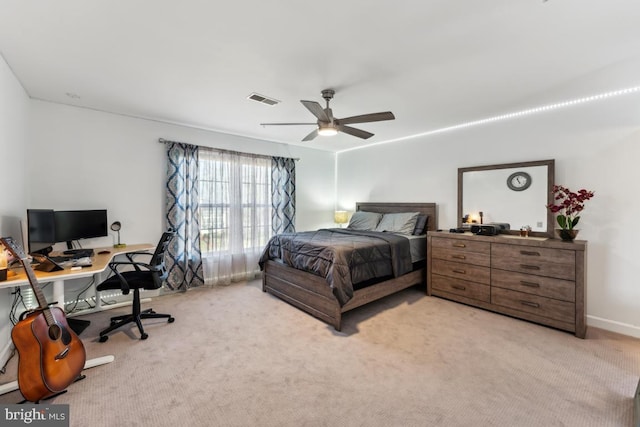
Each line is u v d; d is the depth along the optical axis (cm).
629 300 278
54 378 172
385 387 195
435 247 381
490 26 178
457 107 327
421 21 173
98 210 326
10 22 174
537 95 292
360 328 287
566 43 197
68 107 321
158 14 167
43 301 184
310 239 353
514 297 310
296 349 246
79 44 200
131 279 275
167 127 390
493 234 339
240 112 346
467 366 220
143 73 244
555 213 320
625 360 228
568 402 180
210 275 425
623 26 176
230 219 445
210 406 176
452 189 418
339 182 602
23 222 258
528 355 236
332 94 278
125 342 257
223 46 202
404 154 481
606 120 289
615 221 285
